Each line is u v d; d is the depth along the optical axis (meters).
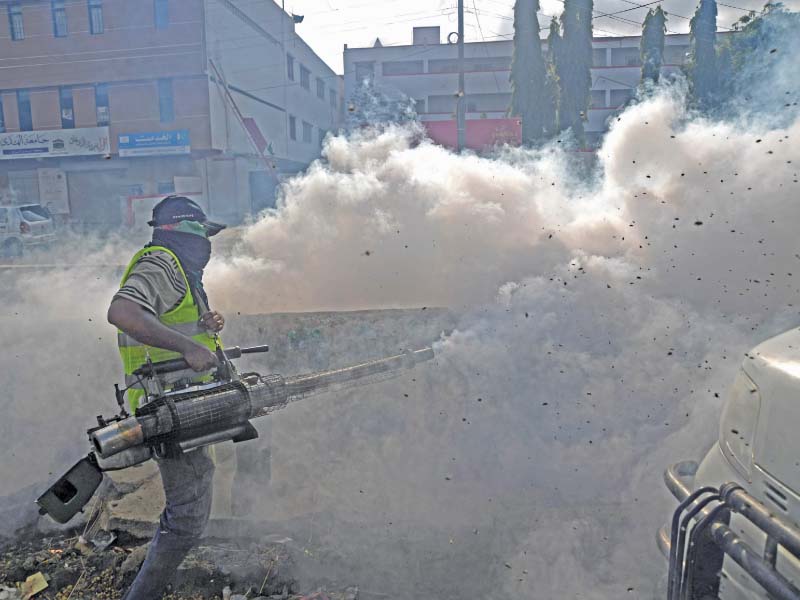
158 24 27.98
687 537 2.03
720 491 1.91
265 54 34.72
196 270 2.68
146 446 2.23
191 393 2.30
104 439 2.11
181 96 28.22
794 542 1.55
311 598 2.93
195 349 2.38
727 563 1.91
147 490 3.72
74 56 28.59
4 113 29.34
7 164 29.64
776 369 1.89
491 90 47.16
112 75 28.48
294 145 39.69
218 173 29.03
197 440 2.28
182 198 2.70
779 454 1.79
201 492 2.56
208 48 28.09
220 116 29.17
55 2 28.33
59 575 3.18
